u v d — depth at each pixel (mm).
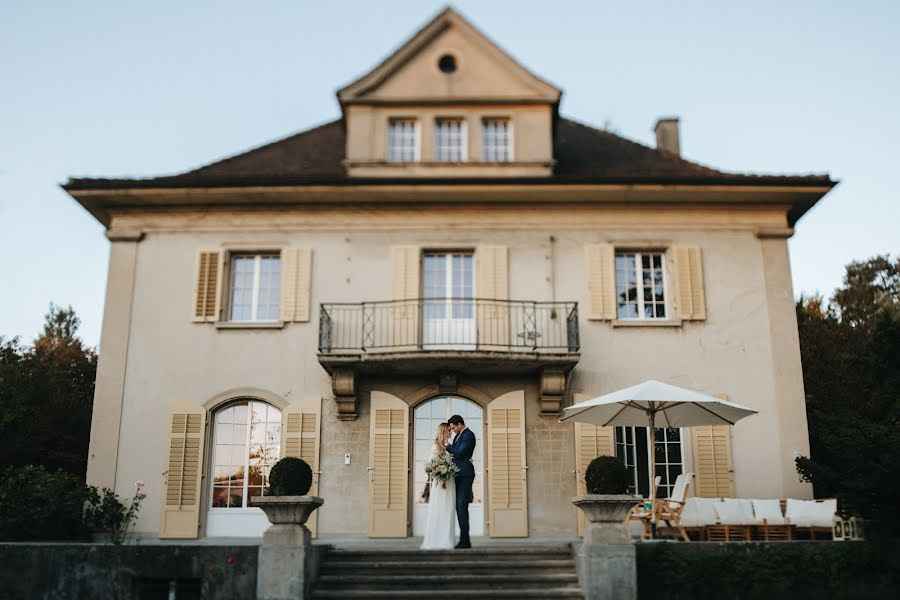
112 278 16938
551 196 16984
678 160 18797
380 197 17016
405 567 11391
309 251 17031
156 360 16547
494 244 17062
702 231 17219
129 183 16734
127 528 15664
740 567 10883
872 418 13734
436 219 17203
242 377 16422
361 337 16469
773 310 16812
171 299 16859
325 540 15328
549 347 16047
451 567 11406
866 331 24812
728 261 17078
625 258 17391
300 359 16484
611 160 18703
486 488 16031
